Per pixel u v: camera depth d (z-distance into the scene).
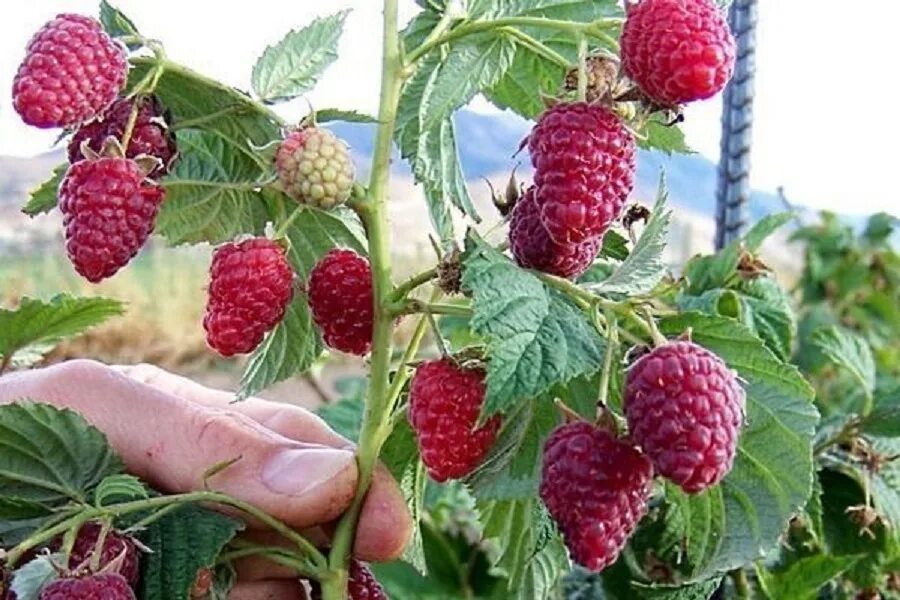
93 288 1.89
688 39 0.28
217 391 0.40
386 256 0.31
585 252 0.29
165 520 0.31
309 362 0.35
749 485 0.30
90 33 0.30
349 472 0.32
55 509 0.30
